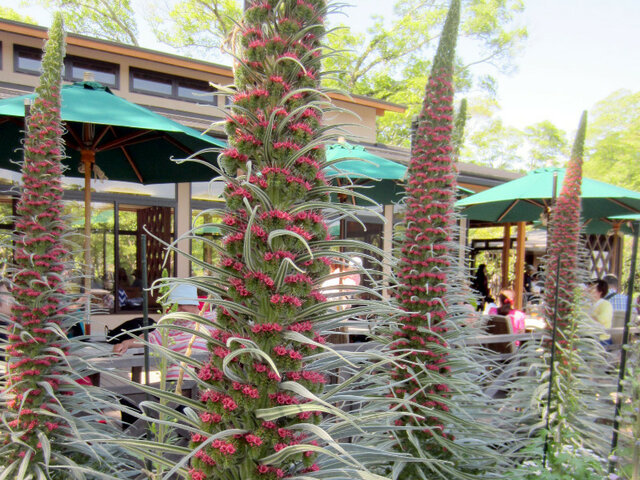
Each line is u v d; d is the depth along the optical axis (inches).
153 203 275.1
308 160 43.5
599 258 442.9
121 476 67.4
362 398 46.0
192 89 336.8
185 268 281.9
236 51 48.4
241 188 44.1
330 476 42.4
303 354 43.9
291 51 44.9
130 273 272.5
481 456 79.1
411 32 658.8
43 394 68.2
